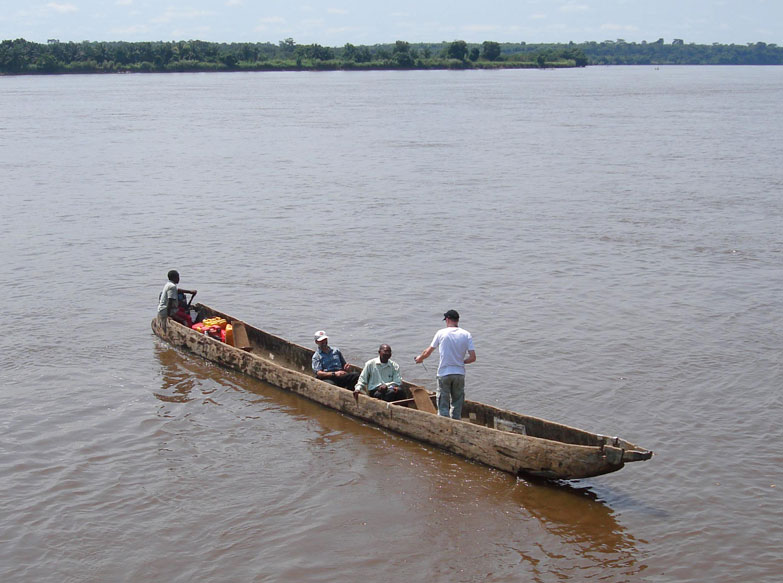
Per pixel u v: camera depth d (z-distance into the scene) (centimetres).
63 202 3362
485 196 3525
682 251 2539
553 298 2081
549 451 1180
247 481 1220
